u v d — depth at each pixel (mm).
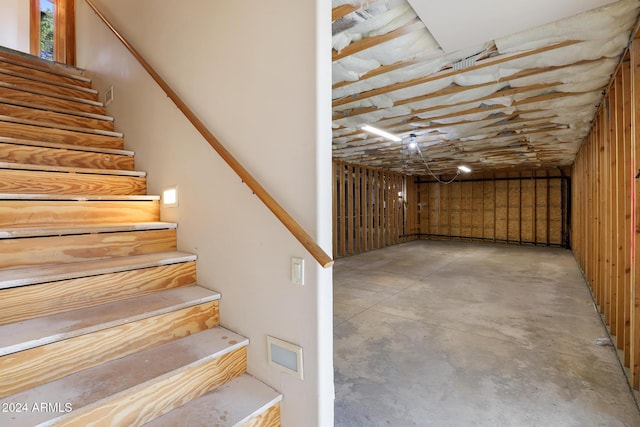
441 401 1896
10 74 2584
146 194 2225
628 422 1703
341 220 7512
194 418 1151
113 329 1251
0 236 1368
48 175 1825
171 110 1931
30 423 899
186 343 1407
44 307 1282
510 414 1774
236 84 1463
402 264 6441
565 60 2369
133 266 1522
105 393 1042
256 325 1417
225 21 1511
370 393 1981
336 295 4199
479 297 4066
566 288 4465
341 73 2527
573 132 4574
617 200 2551
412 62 2363
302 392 1251
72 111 2518
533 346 2631
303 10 1193
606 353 2494
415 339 2791
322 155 1180
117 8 2566
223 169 1558
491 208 9953
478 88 2900
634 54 1978
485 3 1677
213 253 1637
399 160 7406
